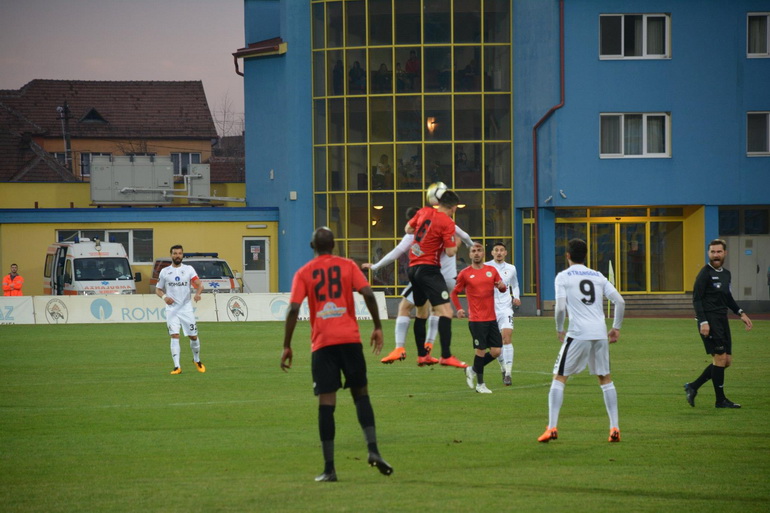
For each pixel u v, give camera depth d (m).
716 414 24.78
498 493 15.79
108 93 146.00
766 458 18.86
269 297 65.50
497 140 75.25
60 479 17.19
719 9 71.38
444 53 75.31
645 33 71.50
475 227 75.25
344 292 16.81
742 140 71.69
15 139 136.12
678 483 16.59
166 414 25.30
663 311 71.56
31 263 79.00
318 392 16.80
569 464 18.30
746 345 45.03
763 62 71.69
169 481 16.95
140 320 64.69
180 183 91.81
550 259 72.31
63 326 61.31
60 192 89.94
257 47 85.00
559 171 71.00
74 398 28.62
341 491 15.98
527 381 32.41
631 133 71.62
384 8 75.75
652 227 73.81
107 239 79.62
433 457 19.03
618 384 31.09
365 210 76.38
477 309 29.12
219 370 36.56
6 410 26.14
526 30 73.44
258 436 21.81
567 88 71.19
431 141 75.38
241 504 15.05
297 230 77.75
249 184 85.19
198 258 68.81
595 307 20.41
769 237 74.12
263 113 82.50
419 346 22.42
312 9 77.31
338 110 76.81
